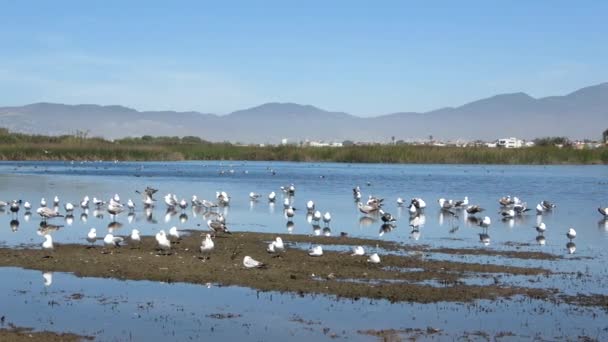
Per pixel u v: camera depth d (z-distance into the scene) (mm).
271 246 35562
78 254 34500
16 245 37906
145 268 31016
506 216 55500
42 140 171375
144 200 63094
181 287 27797
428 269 31906
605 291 27781
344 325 22984
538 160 155625
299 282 28672
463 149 158500
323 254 35438
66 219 51688
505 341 21469
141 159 162000
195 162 173250
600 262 34500
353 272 30859
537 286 28578
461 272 31297
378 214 57125
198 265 31766
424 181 101312
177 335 21859
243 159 173750
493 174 121625
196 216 54938
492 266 32875
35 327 22422
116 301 25672
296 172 125312
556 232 46750
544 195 78688
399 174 119875
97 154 157250
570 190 85688
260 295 26641
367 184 92125
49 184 87562
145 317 23688
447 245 39969
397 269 31734
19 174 108062
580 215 58062
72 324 22812
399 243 40469
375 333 22188
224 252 35531
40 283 28328
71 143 168750
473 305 25469
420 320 23594
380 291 27312
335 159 160875
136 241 38156
